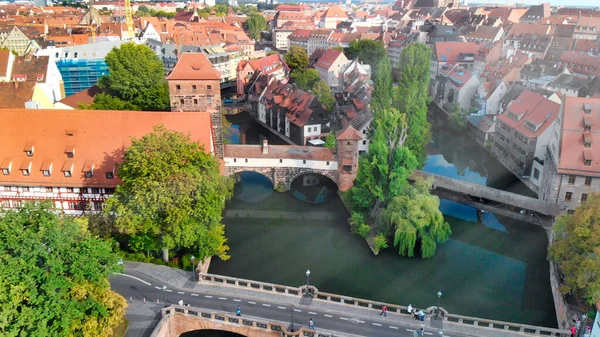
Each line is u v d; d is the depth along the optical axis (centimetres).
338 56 18462
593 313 5569
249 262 7619
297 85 16188
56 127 7688
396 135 8319
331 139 11450
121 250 6988
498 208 8875
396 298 6775
